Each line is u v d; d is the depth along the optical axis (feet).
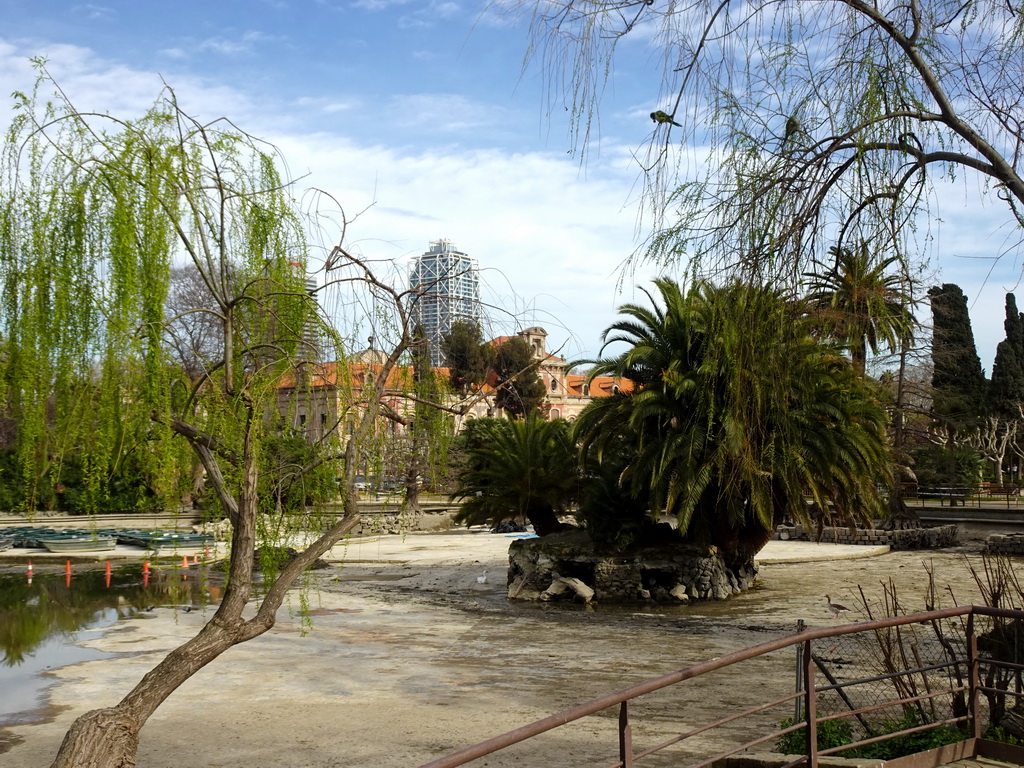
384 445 27.04
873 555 117.60
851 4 22.34
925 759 21.43
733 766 25.13
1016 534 114.62
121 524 142.10
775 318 22.54
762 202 22.39
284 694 44.93
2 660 55.83
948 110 21.61
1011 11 22.03
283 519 26.13
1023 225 21.56
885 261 22.63
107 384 20.33
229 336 23.27
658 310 77.20
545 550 88.94
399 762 32.37
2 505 145.38
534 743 34.27
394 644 60.70
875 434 78.33
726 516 84.89
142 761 33.53
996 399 190.80
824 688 19.97
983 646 26.76
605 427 80.38
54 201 20.48
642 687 14.35
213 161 23.44
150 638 62.85
